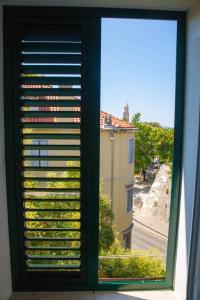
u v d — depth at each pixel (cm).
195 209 110
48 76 126
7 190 131
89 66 126
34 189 131
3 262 128
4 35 124
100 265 146
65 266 139
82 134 129
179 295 133
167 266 142
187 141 126
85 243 136
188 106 125
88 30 125
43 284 140
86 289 141
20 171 131
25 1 118
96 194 133
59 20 124
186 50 127
